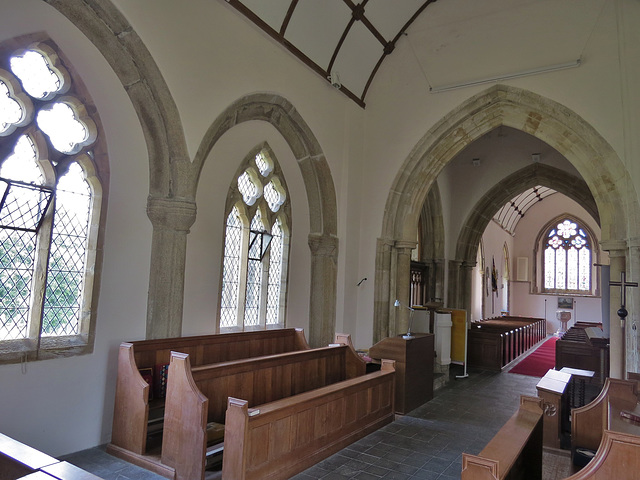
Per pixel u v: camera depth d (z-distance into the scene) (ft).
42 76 13.96
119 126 15.83
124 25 14.99
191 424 12.41
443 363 29.37
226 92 18.98
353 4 23.81
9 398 12.73
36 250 13.92
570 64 23.48
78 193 15.02
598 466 7.88
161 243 16.76
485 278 54.44
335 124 26.53
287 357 17.20
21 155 13.65
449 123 26.68
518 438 9.71
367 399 17.61
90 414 14.67
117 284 15.61
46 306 14.08
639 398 13.15
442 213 38.58
